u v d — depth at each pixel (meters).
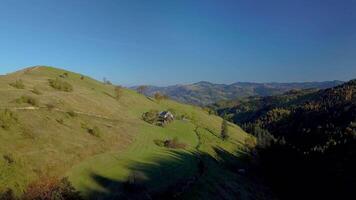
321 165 159.88
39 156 64.88
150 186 71.06
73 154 73.19
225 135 161.75
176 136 131.50
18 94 98.81
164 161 92.19
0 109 77.88
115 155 84.50
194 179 85.38
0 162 56.03
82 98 130.25
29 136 70.50
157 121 149.62
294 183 128.88
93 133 90.31
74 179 64.06
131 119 138.12
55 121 86.62
